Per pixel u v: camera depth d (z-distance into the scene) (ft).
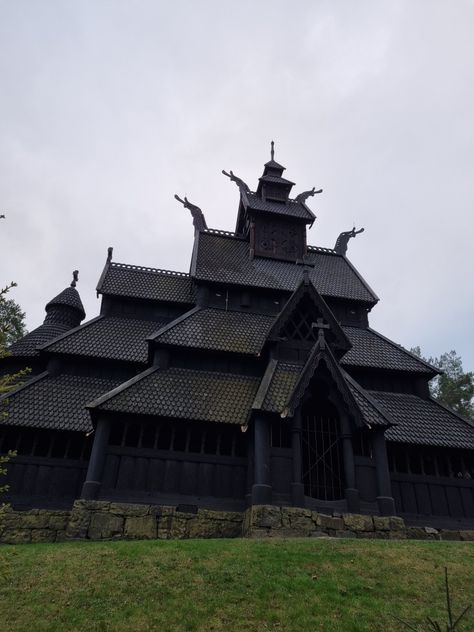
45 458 68.03
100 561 40.55
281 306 94.43
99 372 81.92
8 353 30.17
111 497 60.75
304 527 56.08
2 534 59.26
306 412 68.08
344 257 114.83
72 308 101.04
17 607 32.55
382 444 64.64
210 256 101.50
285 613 32.48
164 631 30.07
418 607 33.91
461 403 164.55
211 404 69.21
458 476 72.59
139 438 65.62
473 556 43.73
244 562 40.47
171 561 40.52
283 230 109.81
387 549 44.70
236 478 64.95
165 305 95.96
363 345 90.94
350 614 32.50
